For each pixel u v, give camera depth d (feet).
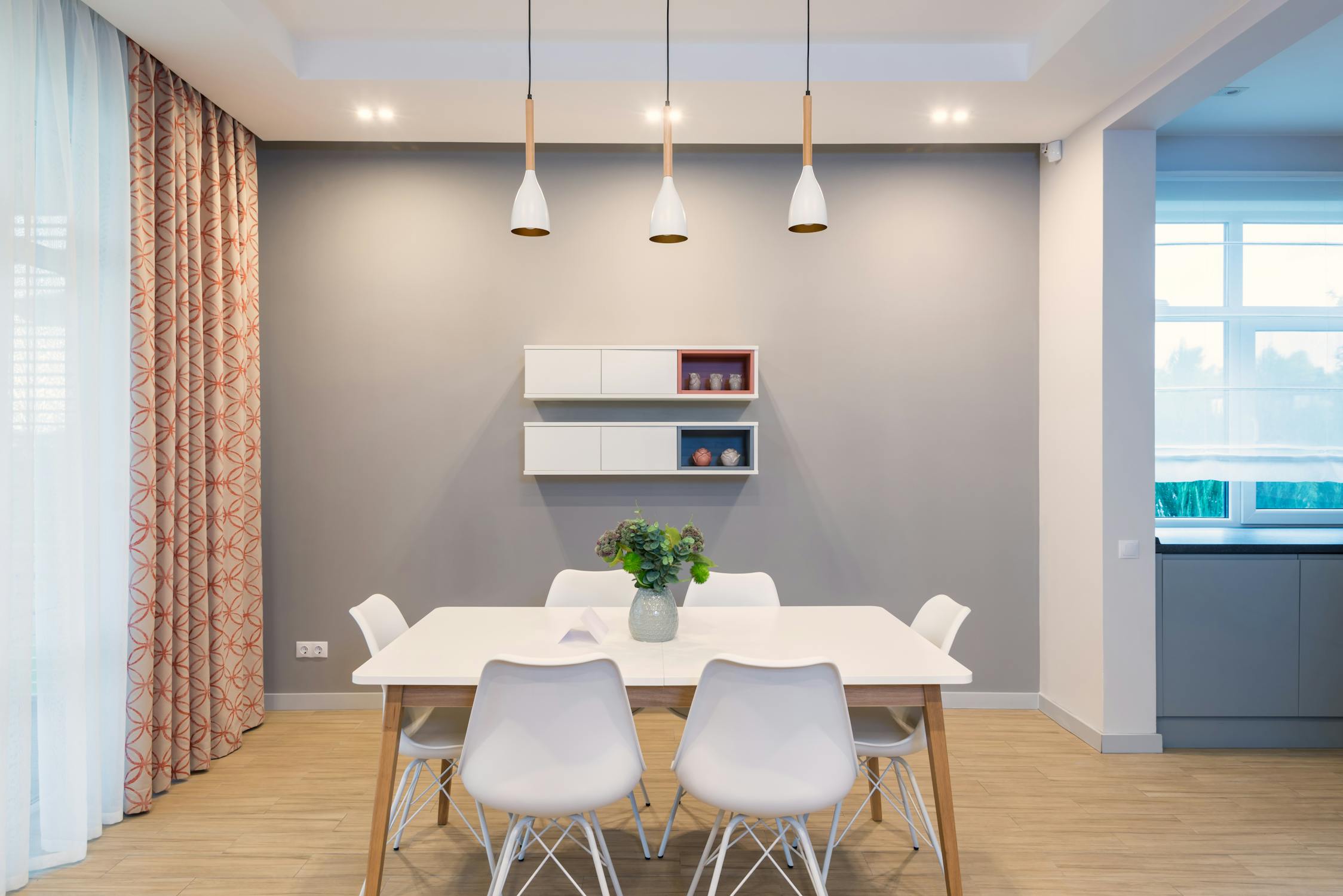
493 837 9.12
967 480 13.64
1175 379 13.96
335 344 13.38
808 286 13.64
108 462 9.39
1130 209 11.67
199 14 9.16
